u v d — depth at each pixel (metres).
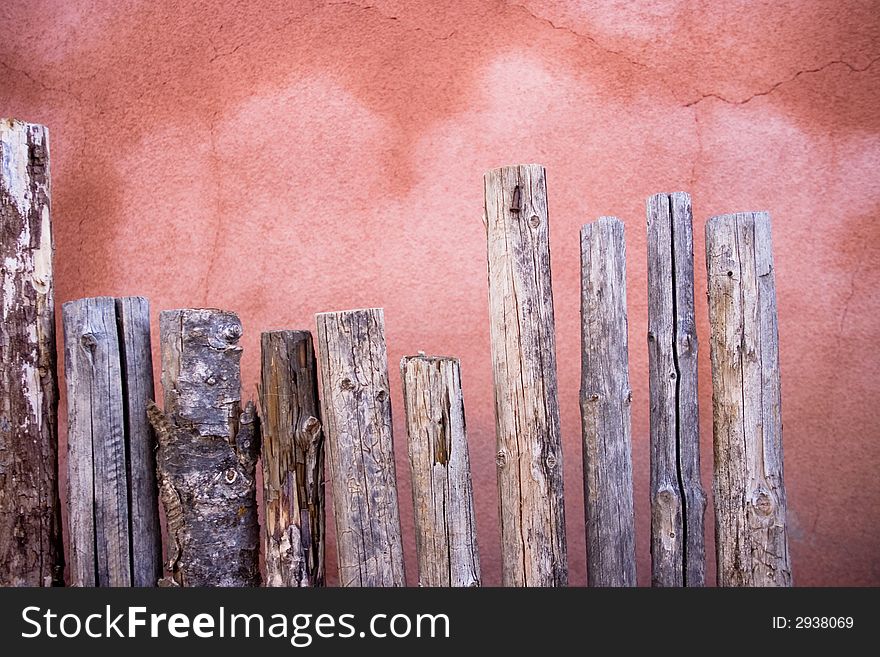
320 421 2.11
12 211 2.18
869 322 2.52
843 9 2.58
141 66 2.91
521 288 2.04
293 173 2.79
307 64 2.80
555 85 2.69
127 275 2.87
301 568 2.05
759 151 2.61
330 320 2.04
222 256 2.81
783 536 2.04
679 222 2.10
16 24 3.00
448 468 2.03
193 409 2.02
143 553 2.15
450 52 2.74
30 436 2.20
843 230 2.55
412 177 2.73
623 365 2.11
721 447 2.07
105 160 2.91
